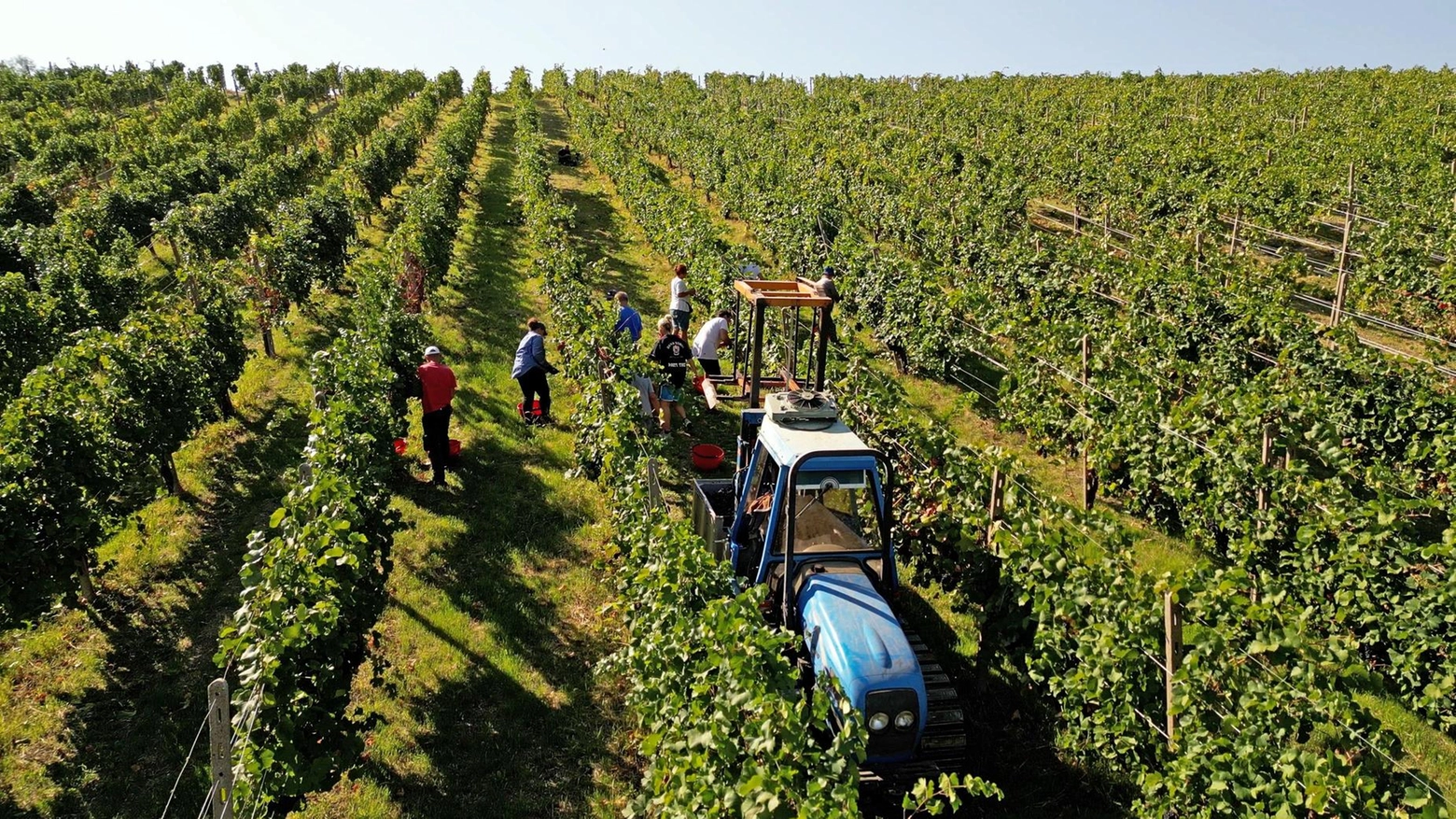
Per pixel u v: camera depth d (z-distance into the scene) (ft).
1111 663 19.80
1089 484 35.53
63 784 20.92
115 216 77.15
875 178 92.58
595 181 116.06
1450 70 154.71
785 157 112.47
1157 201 75.77
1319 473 37.01
